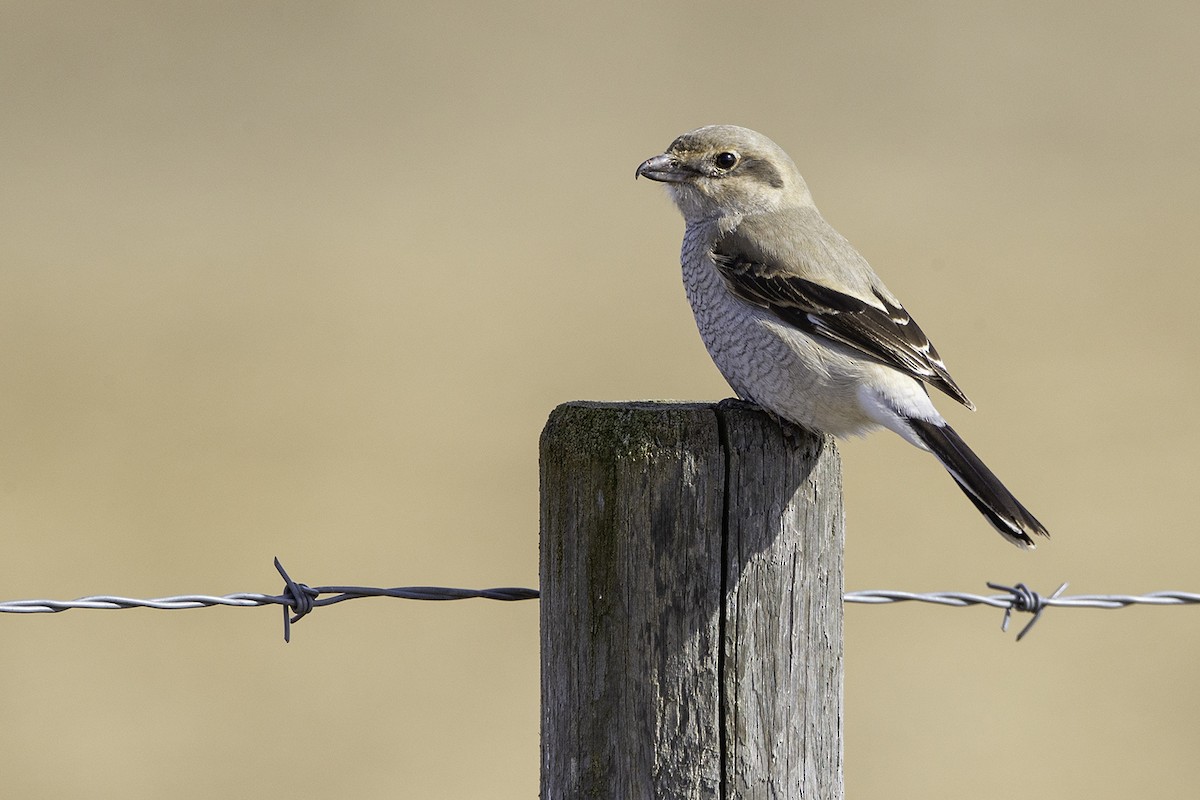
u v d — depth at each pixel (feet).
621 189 77.41
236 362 51.16
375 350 52.54
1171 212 71.26
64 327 54.60
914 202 73.00
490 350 52.42
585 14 108.68
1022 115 89.66
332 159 81.61
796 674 14.20
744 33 105.40
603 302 58.29
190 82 92.22
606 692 14.06
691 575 13.94
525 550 36.68
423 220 71.00
